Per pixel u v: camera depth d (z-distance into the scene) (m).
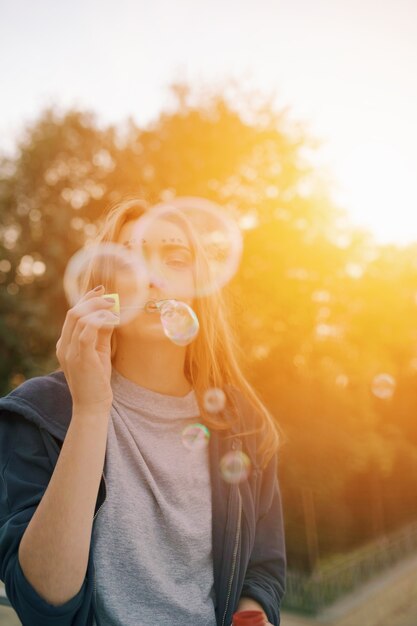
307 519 11.15
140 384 1.30
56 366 11.89
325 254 12.20
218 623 1.19
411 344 14.44
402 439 15.84
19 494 1.05
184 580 1.18
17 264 12.81
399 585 11.89
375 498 14.02
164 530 1.17
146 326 1.25
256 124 12.34
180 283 1.33
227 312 2.00
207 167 11.97
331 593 10.48
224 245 10.95
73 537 0.93
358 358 13.50
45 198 13.16
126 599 1.10
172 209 1.38
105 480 1.12
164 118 12.54
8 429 1.13
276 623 1.28
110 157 12.93
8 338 12.41
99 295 1.07
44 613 0.92
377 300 13.42
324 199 12.52
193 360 1.40
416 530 15.77
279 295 11.57
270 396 11.70
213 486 1.26
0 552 0.99
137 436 1.23
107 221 1.38
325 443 11.71
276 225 11.98
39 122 13.51
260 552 1.38
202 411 1.33
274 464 1.47
